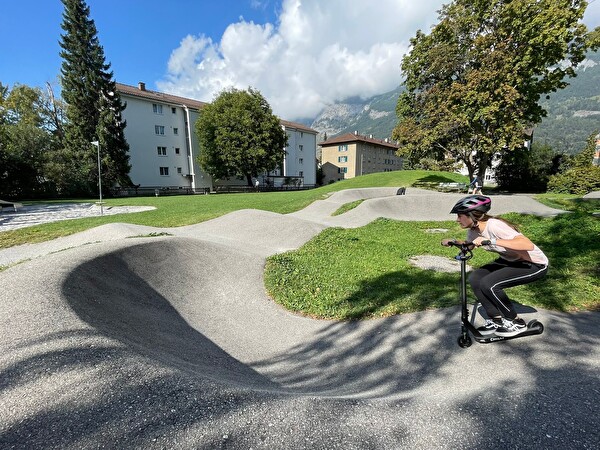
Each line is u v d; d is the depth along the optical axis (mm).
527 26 17141
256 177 42750
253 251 7273
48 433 1416
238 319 4176
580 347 2918
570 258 6336
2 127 28469
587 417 1865
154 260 4992
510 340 3119
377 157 67312
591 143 29656
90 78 28719
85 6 28844
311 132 55500
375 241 8703
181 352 2904
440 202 16109
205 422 1595
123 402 1646
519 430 1744
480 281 2916
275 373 2863
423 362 2869
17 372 1778
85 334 2262
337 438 1612
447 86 21688
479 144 19734
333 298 4746
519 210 14242
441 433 1699
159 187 35719
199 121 36031
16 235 9141
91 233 8508
